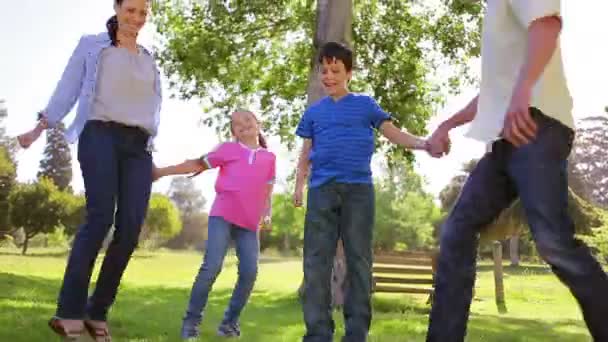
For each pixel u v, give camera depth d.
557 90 2.58
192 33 14.54
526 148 2.53
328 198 3.77
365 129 3.85
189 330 4.79
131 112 3.77
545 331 6.76
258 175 5.13
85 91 3.75
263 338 4.86
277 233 52.38
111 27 3.88
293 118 15.48
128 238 3.73
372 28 14.76
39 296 7.24
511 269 33.94
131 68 3.82
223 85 14.98
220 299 9.33
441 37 14.57
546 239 2.47
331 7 10.59
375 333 5.39
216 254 4.97
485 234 2.92
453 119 3.34
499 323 7.49
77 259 3.54
